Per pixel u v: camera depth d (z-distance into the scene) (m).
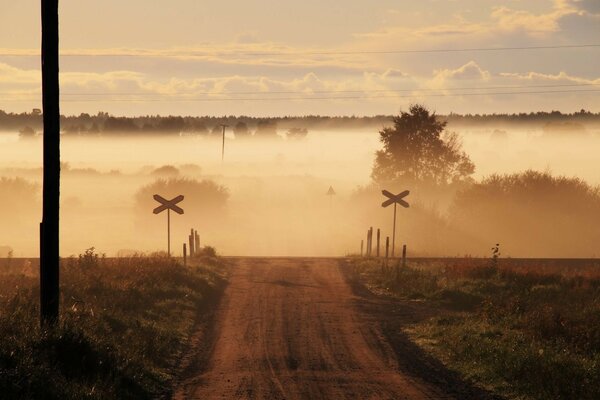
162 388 24.83
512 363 26.94
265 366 28.72
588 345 29.67
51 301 27.84
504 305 39.06
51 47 27.64
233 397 23.81
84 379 22.39
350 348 32.47
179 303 41.84
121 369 24.44
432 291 47.28
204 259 61.47
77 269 44.81
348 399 23.67
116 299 37.62
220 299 46.16
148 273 46.38
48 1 27.48
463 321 37.66
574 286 46.44
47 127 27.81
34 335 24.42
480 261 58.72
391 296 48.22
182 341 33.31
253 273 58.25
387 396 24.08
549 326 32.47
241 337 34.75
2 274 44.12
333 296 47.72
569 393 23.34
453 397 24.03
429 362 29.78
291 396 23.98
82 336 25.27
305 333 35.88
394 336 35.44
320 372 27.70
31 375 20.52
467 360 29.03
